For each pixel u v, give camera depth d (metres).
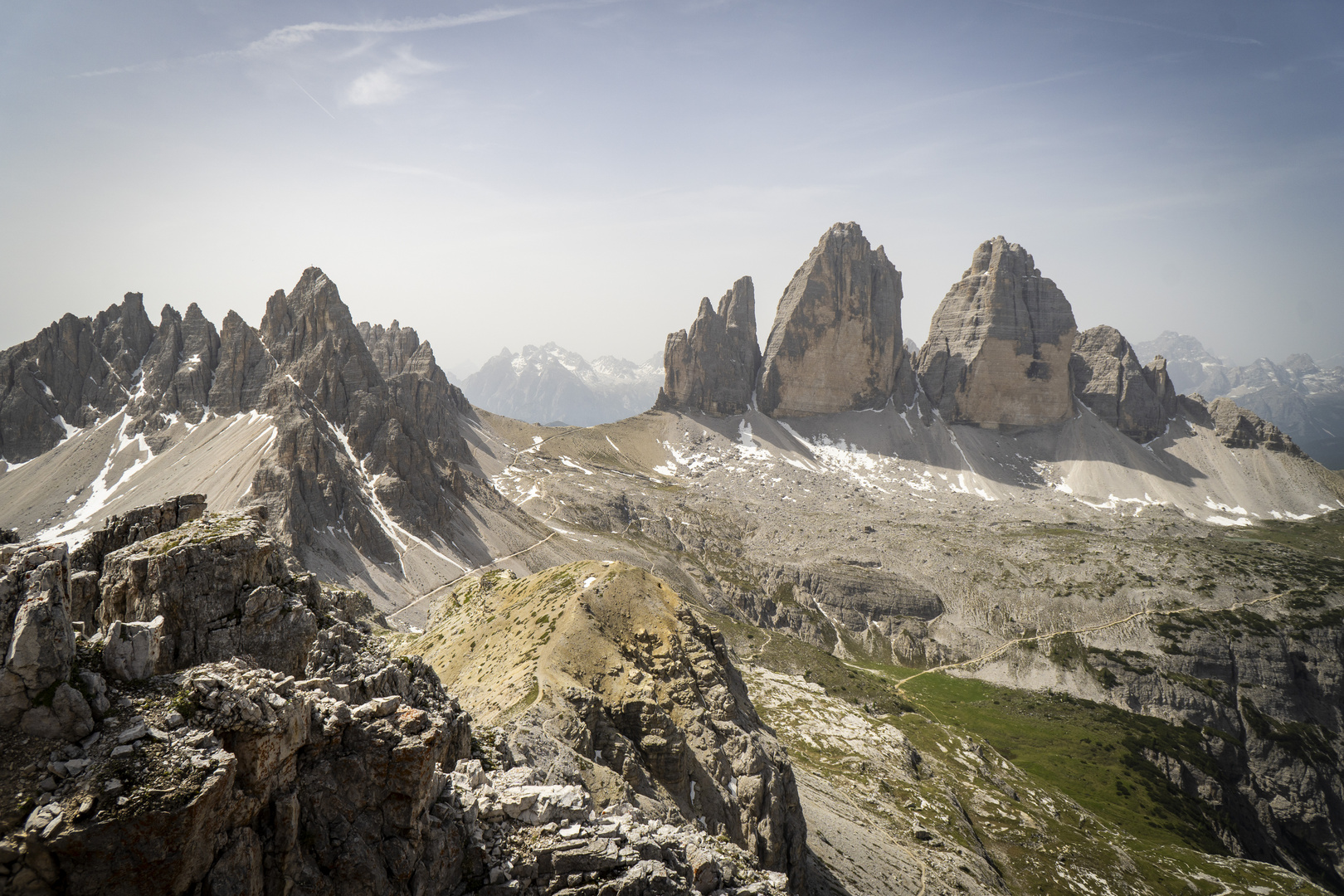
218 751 26.67
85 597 36.50
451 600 138.38
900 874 116.25
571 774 56.09
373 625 137.38
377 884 31.14
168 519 42.62
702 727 83.00
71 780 24.30
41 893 23.19
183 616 34.19
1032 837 171.75
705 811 75.44
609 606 96.06
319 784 31.20
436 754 35.00
